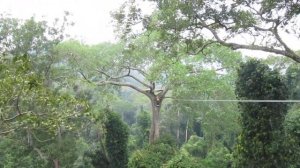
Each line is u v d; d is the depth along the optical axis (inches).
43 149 1107.9
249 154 628.7
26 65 418.6
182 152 934.4
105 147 1167.0
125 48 1091.9
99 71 1164.5
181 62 1036.5
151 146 1020.5
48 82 1123.9
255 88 619.2
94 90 1196.5
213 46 983.0
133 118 2647.6
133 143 1505.9
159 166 926.4
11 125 478.3
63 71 1147.9
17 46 1087.0
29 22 1092.5
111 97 1206.3
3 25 1074.1
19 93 428.8
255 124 614.2
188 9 531.2
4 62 451.8
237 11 532.1
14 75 419.5
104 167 1181.1
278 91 609.6
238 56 1093.8
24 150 1125.1
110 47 1128.2
